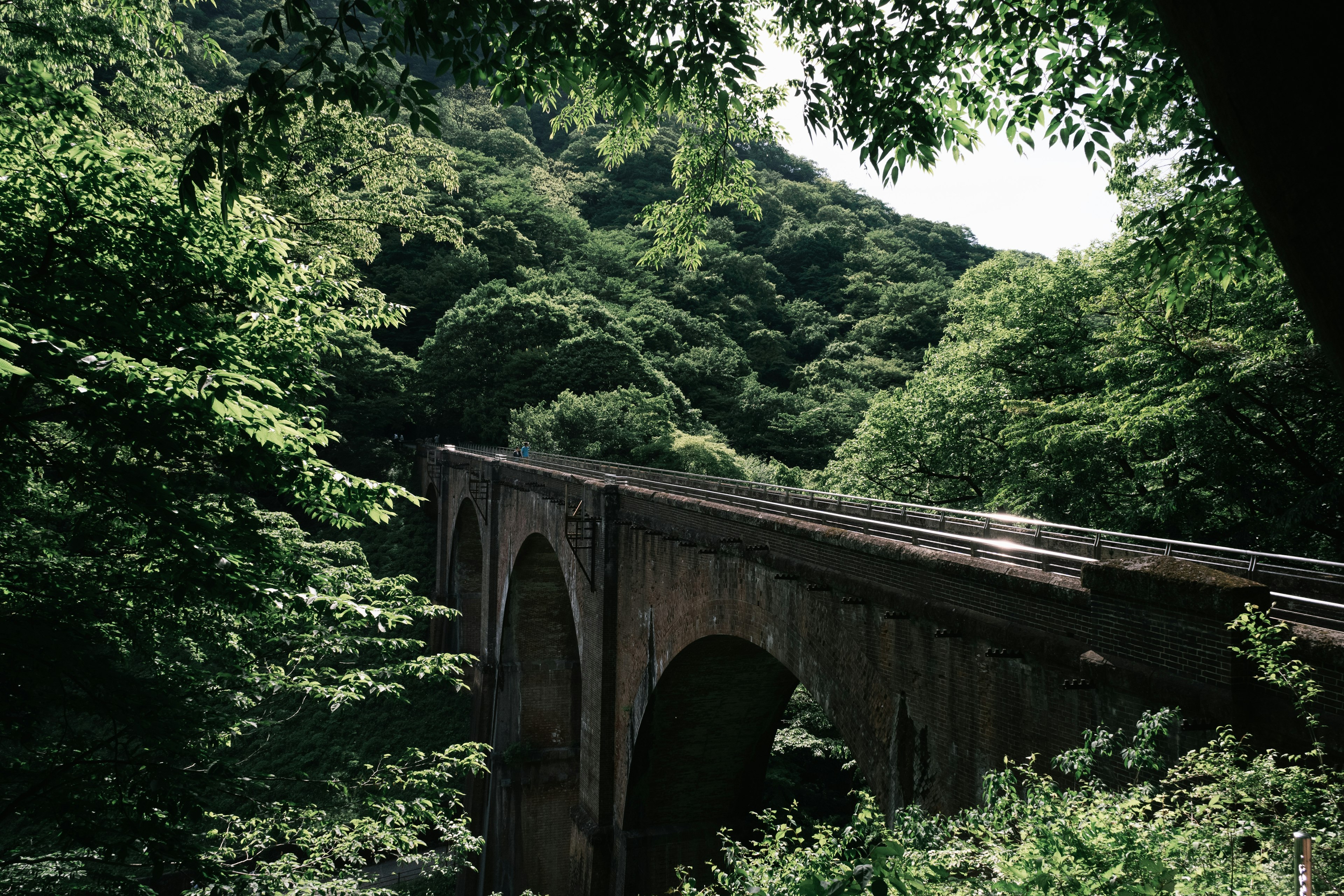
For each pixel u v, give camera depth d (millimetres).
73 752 8375
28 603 8703
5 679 7277
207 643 10984
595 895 21938
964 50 8906
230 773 9234
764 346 86438
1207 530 20359
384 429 66250
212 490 9453
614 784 22359
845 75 8516
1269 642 6586
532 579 34594
